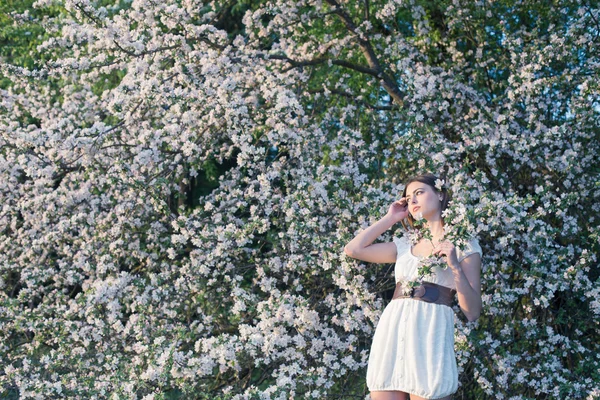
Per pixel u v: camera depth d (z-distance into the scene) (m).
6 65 5.00
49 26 5.54
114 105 4.96
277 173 4.73
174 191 5.68
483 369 4.24
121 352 4.65
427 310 2.76
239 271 5.05
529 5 6.53
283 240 4.74
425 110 5.45
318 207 4.84
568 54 5.38
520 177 5.71
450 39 6.91
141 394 4.01
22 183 6.20
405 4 6.73
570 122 5.34
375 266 4.64
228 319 5.26
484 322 4.73
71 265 5.58
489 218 4.04
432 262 2.74
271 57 5.89
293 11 6.23
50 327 4.54
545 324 4.56
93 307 4.52
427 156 4.89
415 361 2.68
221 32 5.48
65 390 3.86
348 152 5.27
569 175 5.09
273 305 4.00
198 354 4.14
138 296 4.69
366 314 4.09
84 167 5.41
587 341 4.71
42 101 6.92
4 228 5.76
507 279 4.74
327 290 4.94
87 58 5.11
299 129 5.03
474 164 5.77
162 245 5.35
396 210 3.16
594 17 5.44
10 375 4.24
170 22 5.29
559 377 4.07
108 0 7.97
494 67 6.59
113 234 5.18
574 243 5.13
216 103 5.04
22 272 5.22
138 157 4.77
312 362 4.23
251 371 4.61
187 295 4.92
